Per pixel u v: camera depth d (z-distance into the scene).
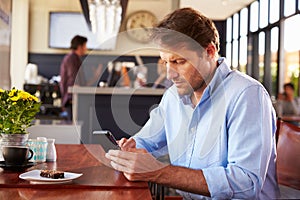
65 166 1.82
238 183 1.50
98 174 1.65
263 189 1.73
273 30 8.82
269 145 1.56
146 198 1.32
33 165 1.83
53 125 3.86
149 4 9.15
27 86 7.77
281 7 8.34
